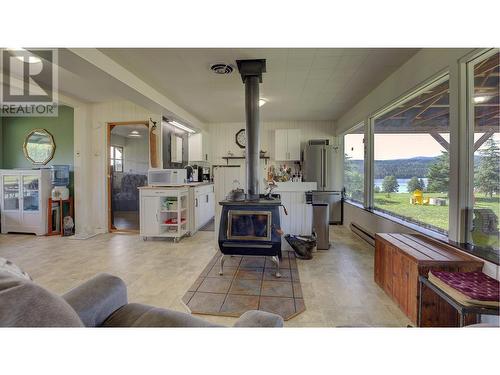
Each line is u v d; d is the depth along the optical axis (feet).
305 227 12.67
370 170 14.39
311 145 19.45
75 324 2.45
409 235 8.51
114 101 16.10
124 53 9.08
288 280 9.11
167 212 14.78
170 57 9.42
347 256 11.68
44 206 15.88
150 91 12.60
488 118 6.56
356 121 15.99
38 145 17.38
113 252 12.32
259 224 9.48
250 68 9.91
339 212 18.99
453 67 7.30
